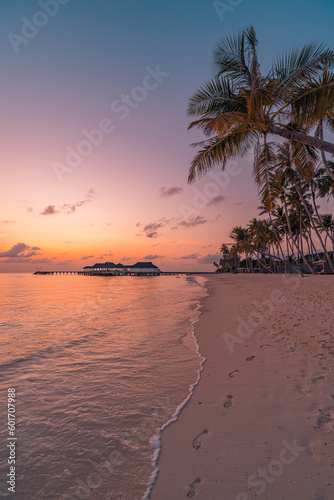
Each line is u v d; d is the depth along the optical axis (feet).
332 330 21.31
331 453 8.37
